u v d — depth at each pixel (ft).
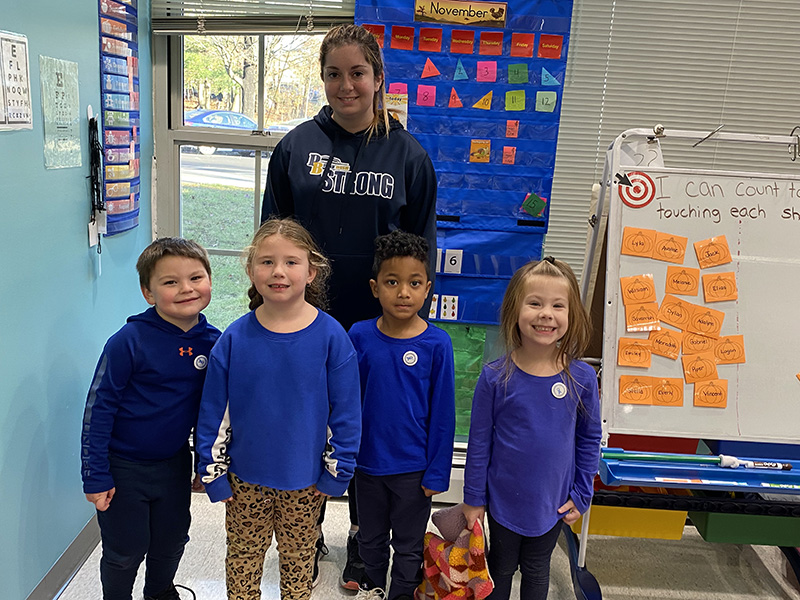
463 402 7.99
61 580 5.60
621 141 5.51
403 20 6.97
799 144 5.64
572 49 7.45
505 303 4.87
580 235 7.97
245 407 4.46
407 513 5.02
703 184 5.43
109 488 4.60
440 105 7.18
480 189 7.38
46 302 5.21
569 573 6.34
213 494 4.50
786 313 5.38
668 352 5.32
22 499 4.95
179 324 4.77
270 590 5.78
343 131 5.39
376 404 4.87
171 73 7.64
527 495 4.70
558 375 4.76
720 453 5.42
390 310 4.74
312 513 4.73
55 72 5.17
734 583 6.30
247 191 8.04
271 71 7.63
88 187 5.94
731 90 7.53
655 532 5.74
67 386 5.65
